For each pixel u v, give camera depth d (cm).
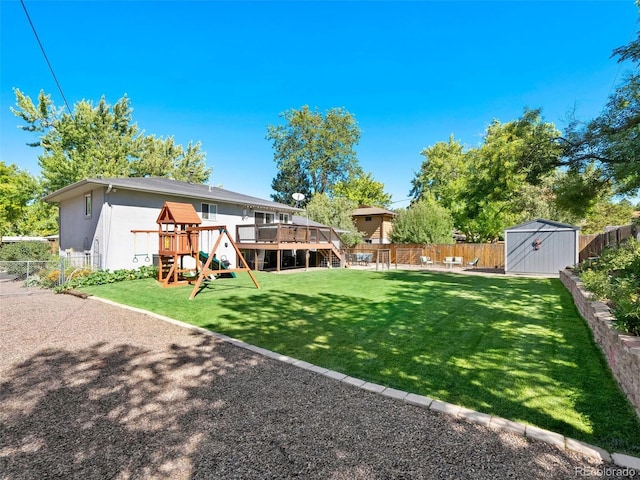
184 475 220
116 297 853
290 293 942
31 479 216
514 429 267
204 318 646
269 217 1958
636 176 713
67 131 2386
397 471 222
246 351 463
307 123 3594
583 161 982
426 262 2239
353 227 2644
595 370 390
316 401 320
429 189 3516
